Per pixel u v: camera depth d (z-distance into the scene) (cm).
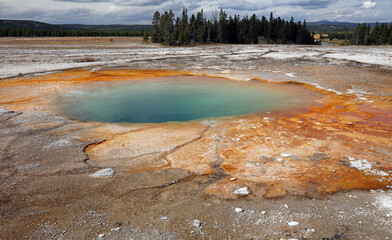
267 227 419
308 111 1076
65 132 830
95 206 471
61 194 506
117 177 570
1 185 530
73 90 1441
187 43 5928
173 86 1592
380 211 458
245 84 1639
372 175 577
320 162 638
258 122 942
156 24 5856
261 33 8031
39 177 564
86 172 589
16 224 423
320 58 3011
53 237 395
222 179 568
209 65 2453
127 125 914
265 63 2609
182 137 799
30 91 1381
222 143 756
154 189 527
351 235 400
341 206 473
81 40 5666
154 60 2820
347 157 662
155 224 426
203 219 440
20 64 2267
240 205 478
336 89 1459
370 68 2223
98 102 1226
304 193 513
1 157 648
